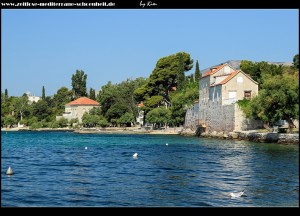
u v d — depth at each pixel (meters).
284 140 74.88
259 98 76.75
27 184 32.09
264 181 33.44
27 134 167.75
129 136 130.38
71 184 32.12
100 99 187.00
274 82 74.44
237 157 52.78
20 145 86.75
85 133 169.62
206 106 119.38
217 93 110.56
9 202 25.91
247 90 105.94
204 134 119.06
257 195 28.00
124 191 29.25
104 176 36.47
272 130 86.12
